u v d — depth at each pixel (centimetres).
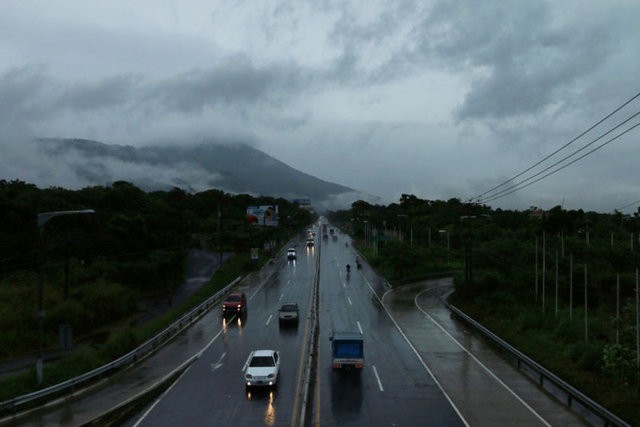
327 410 2388
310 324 4359
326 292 6481
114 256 6994
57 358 4000
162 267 7100
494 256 6919
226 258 9100
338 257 10575
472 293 5650
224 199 14675
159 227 8881
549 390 2711
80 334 4897
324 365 3212
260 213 13262
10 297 5034
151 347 3706
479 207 13488
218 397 2580
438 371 3083
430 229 11106
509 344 3650
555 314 4338
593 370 2881
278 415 2309
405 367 3173
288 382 2848
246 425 2191
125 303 5688
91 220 7675
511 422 2241
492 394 2642
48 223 6944
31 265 5891
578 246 6644
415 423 2227
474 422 2241
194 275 7769
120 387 2803
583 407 2444
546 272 5572
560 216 7981
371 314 5075
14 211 6781
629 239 7375
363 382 2847
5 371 3638
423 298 6125
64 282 5841
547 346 3519
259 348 3672
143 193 10775
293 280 7469
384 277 7856
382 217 14538
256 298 6069
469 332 4256
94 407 2445
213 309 5366
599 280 5472
